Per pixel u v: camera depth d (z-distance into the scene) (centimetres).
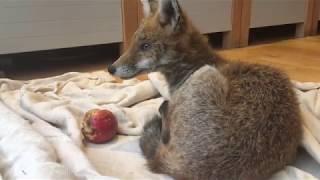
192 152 52
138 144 71
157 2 77
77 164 58
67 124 73
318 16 224
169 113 62
